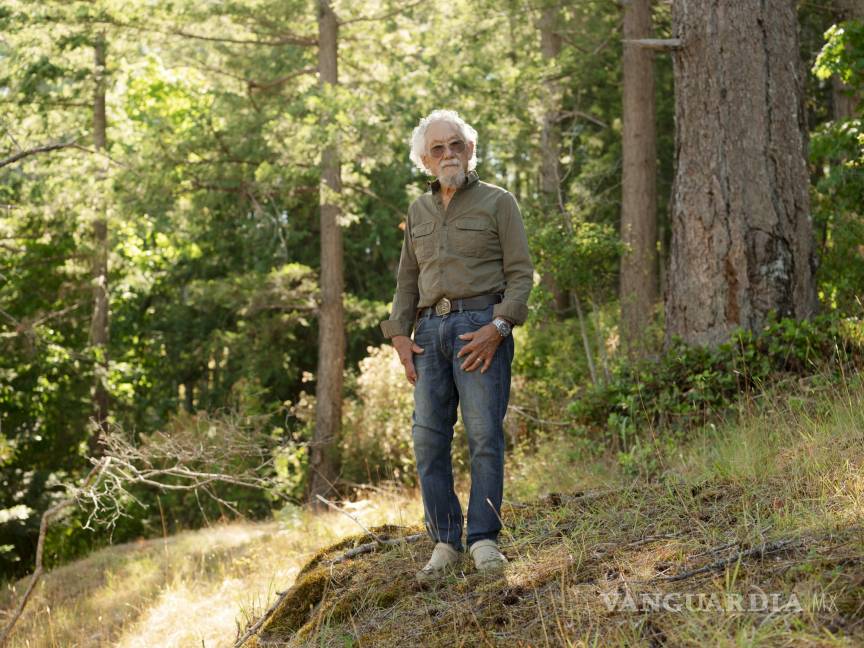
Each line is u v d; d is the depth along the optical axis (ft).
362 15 49.01
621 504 12.41
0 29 50.44
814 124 51.65
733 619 7.99
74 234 56.18
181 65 53.36
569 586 9.53
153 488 48.49
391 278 73.10
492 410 10.62
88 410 58.13
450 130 10.81
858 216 24.98
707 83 21.98
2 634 18.53
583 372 32.55
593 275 28.48
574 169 52.54
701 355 20.53
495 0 51.70
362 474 45.55
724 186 21.72
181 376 73.26
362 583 11.43
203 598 19.53
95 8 49.29
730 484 12.20
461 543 11.29
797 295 21.49
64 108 57.11
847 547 8.81
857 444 12.46
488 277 10.84
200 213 52.34
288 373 66.85
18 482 48.73
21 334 52.19
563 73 56.54
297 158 46.29
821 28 48.73
